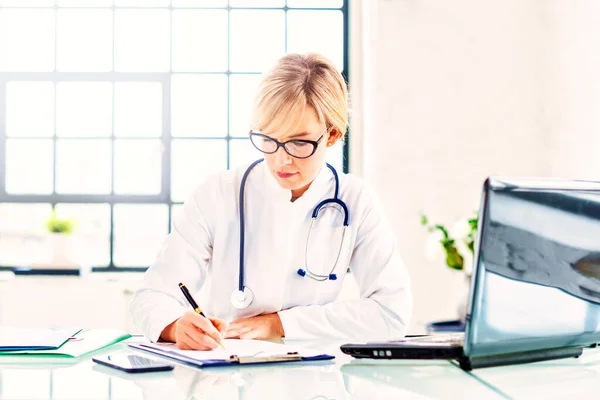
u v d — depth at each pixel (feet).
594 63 9.38
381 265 4.94
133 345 3.94
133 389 2.71
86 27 11.69
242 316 4.87
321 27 11.69
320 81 4.38
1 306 9.93
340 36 11.69
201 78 11.74
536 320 3.09
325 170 5.18
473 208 10.66
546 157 10.75
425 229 10.64
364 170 11.19
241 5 11.70
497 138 10.77
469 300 2.89
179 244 4.81
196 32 11.69
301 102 4.24
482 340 2.94
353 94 11.50
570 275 3.20
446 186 10.71
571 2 10.06
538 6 10.80
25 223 11.66
